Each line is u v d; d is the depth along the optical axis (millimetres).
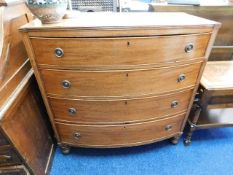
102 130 1248
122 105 1121
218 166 1392
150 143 1494
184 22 943
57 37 865
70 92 1061
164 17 1097
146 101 1129
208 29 955
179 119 1351
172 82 1092
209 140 1602
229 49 1606
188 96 1233
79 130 1263
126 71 974
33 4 821
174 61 1004
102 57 920
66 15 1045
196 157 1456
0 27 901
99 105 1114
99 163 1414
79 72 972
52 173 1339
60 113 1188
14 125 944
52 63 951
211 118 1506
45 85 1053
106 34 854
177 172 1353
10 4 987
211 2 1533
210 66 1534
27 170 1064
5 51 913
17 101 952
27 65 1156
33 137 1150
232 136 1641
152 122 1259
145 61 958
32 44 900
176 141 1527
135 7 1655
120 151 1505
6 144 918
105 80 1001
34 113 1190
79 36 858
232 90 1259
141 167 1386
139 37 879
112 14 1201
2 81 875
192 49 998
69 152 1488
